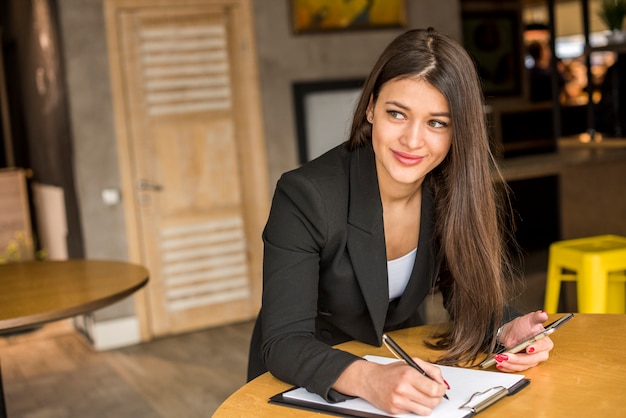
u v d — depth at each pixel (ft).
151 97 16.65
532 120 18.94
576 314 6.33
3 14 21.06
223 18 17.10
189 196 17.06
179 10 16.67
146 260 16.79
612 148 18.37
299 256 5.23
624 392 4.69
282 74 17.58
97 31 15.98
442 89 4.85
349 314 5.75
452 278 5.90
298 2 17.56
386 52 5.06
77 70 15.90
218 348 15.84
